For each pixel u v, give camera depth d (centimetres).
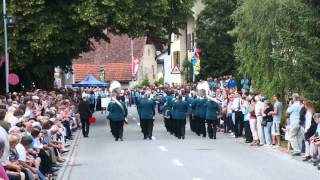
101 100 5253
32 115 2125
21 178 1218
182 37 6341
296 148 2209
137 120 4322
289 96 2625
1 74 4312
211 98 2977
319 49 2380
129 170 1905
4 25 3444
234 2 5000
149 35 4191
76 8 3788
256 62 2914
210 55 5066
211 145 2633
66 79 7788
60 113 2736
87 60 8281
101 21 3809
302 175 1755
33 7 3791
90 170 1923
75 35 3906
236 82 4088
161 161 2105
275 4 2780
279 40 2514
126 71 8175
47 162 1695
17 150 1376
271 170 1859
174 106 2995
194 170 1878
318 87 2338
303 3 2481
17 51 3850
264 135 2569
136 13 3897
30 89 4509
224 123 3262
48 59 4088
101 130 3578
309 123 2034
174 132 3131
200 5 5703
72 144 2730
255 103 2602
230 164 2003
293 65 2481
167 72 7462
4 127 1347
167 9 4109
